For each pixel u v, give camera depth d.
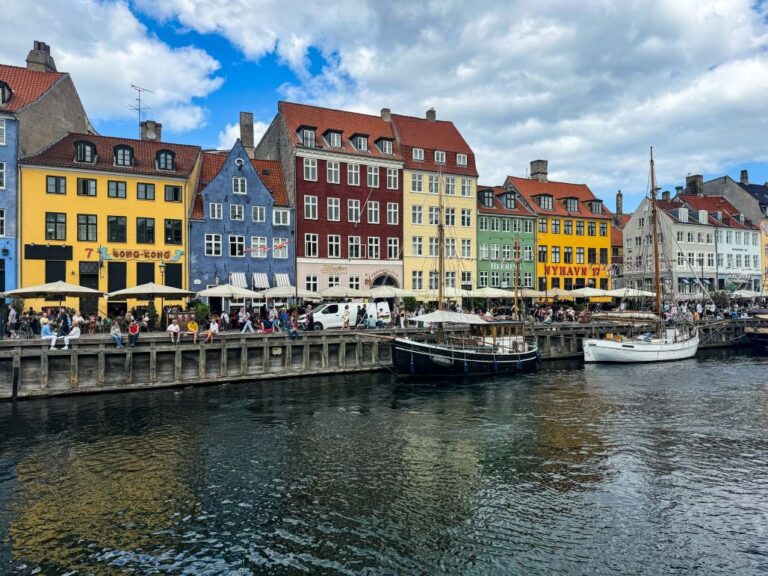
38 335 28.59
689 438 17.09
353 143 47.66
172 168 39.19
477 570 9.48
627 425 18.72
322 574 9.36
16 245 34.00
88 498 12.46
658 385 26.78
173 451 15.80
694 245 61.72
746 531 10.83
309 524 11.16
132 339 24.86
